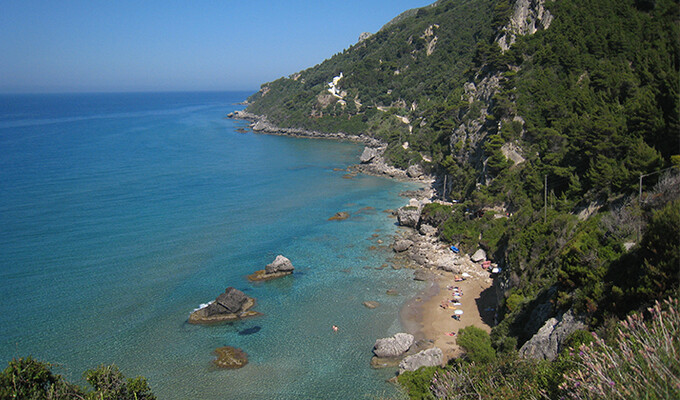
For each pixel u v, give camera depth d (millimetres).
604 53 75250
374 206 88000
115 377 23438
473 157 86562
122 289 51781
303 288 52781
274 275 55906
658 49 66188
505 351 30672
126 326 44156
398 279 55250
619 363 10992
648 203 31609
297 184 106312
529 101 76812
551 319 28375
